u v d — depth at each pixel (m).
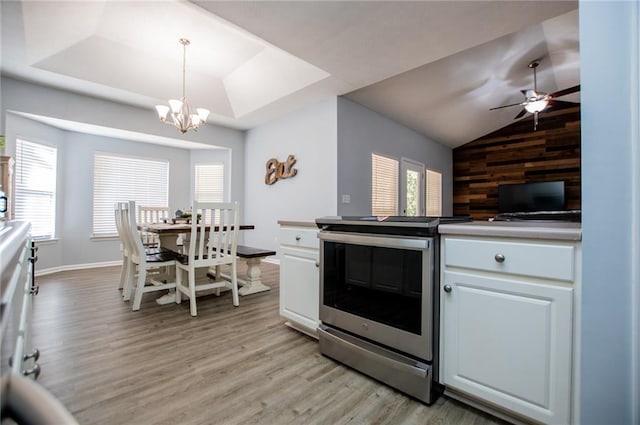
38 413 0.31
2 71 3.39
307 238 2.06
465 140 7.11
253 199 5.62
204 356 1.86
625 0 0.91
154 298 3.08
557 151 6.03
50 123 4.08
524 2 2.27
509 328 1.22
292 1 2.29
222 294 3.26
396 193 5.51
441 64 3.87
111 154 4.91
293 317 2.17
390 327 1.54
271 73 4.02
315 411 1.36
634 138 0.90
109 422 1.27
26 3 2.63
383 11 2.39
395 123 5.50
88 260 4.67
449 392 1.43
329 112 4.29
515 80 4.60
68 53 3.30
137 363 1.76
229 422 1.28
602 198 0.96
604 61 0.95
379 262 1.59
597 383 0.98
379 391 1.52
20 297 0.93
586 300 0.99
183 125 3.64
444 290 1.41
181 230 2.92
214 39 3.41
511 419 1.28
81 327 2.30
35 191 4.02
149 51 3.65
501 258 1.23
